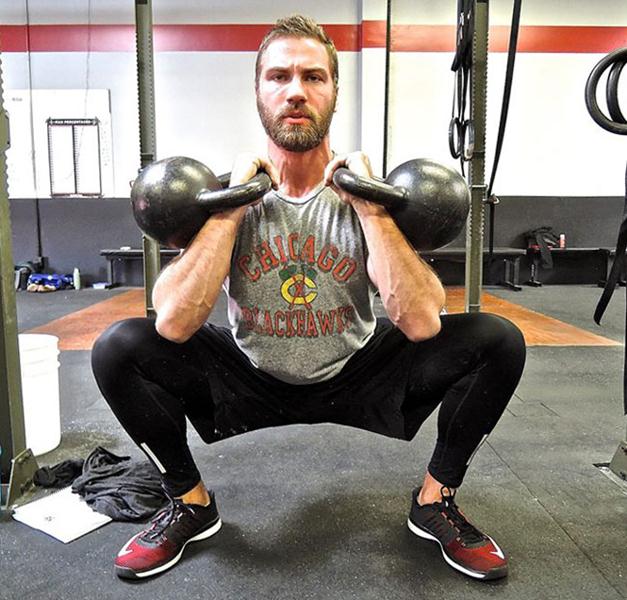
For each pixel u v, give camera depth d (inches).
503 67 246.7
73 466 68.3
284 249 48.9
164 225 43.1
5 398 61.6
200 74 247.3
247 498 62.7
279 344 49.8
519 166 254.8
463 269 259.9
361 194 41.8
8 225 62.5
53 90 247.4
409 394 52.7
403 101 244.7
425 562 50.7
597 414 90.1
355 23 242.7
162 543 49.6
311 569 49.8
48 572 49.6
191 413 54.2
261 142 251.6
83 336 151.1
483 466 70.6
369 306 50.8
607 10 244.4
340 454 74.6
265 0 242.2
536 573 49.3
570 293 232.7
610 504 61.1
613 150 254.2
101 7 242.1
